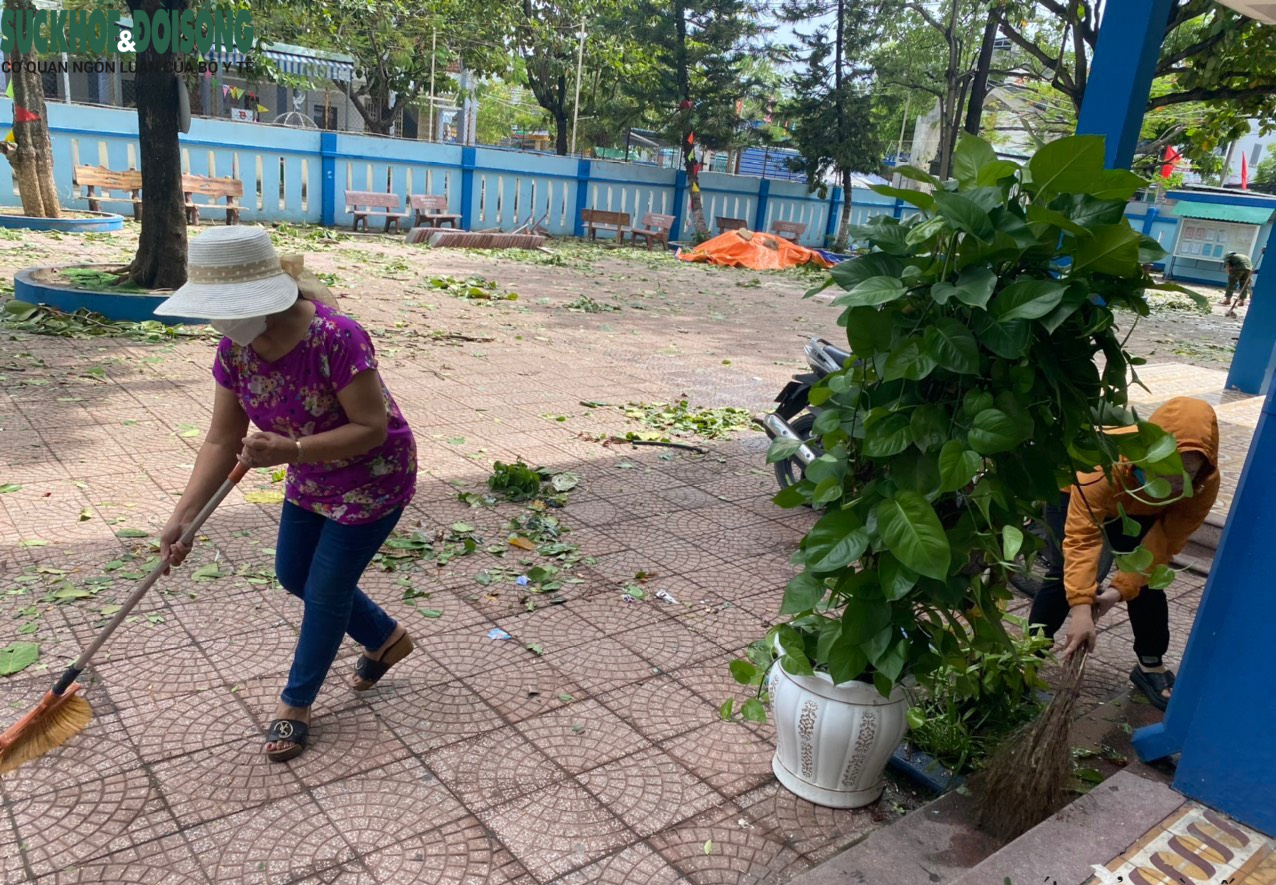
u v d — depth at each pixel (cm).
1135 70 407
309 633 301
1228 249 2659
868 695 286
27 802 276
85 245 1344
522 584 439
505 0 2344
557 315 1170
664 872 268
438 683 354
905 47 2747
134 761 297
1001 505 260
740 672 307
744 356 1028
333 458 276
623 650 389
